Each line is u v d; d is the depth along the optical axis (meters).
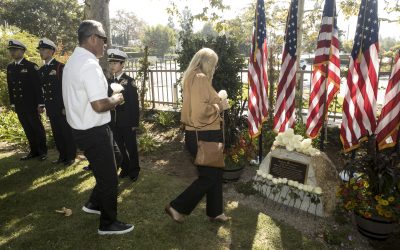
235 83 7.12
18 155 6.16
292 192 3.93
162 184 4.68
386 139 4.44
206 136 3.07
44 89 5.27
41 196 4.32
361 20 4.34
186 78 3.11
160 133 7.72
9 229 3.50
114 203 3.21
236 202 4.14
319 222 3.68
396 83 4.24
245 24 10.12
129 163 4.79
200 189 3.21
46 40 5.20
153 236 3.33
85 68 2.71
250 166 5.42
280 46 9.98
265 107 5.25
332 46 4.79
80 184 4.71
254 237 3.33
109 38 7.15
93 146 2.91
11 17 38.41
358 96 4.41
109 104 2.80
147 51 9.16
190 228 3.48
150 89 9.64
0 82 10.30
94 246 3.16
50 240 3.28
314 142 5.85
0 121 8.25
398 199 3.20
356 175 4.38
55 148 6.59
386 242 3.34
